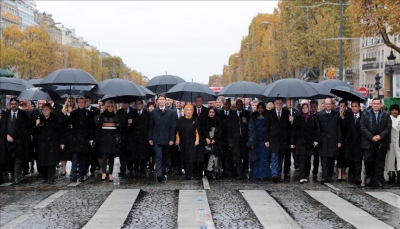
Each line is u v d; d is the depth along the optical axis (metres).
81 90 21.92
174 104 23.28
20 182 16.47
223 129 17.14
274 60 63.97
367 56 81.19
